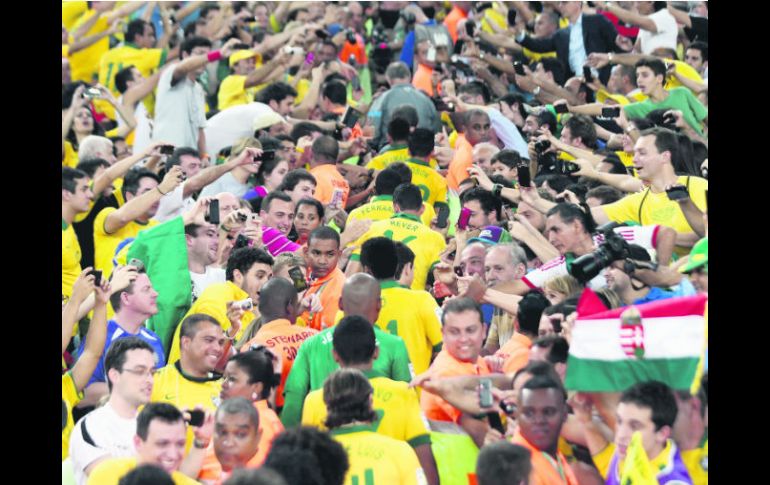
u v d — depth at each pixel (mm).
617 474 17656
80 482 19562
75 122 40219
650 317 18297
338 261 27547
